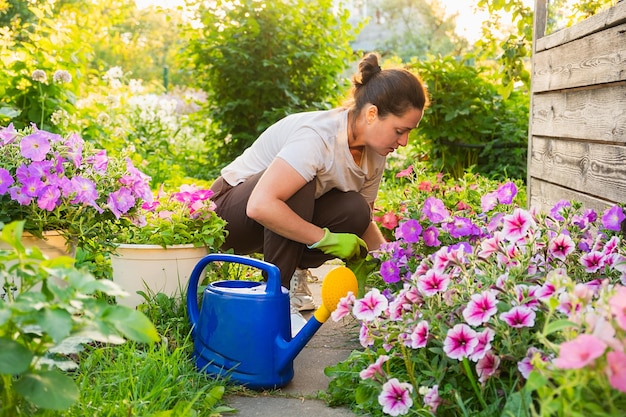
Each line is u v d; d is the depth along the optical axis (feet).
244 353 6.40
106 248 7.80
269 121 20.84
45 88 17.22
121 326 3.80
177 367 6.20
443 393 5.27
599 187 8.57
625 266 6.05
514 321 4.96
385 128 7.79
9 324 3.89
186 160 24.22
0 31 19.04
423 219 7.87
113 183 7.48
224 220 8.77
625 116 7.77
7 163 7.02
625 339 3.26
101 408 5.18
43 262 3.90
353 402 6.07
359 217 8.63
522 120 18.40
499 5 16.38
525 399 4.43
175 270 7.95
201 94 36.73
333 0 22.79
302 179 7.78
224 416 5.85
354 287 6.19
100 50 62.08
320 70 21.88
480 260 5.85
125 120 25.49
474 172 18.92
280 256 8.21
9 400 4.05
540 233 6.33
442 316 5.51
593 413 3.28
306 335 6.26
